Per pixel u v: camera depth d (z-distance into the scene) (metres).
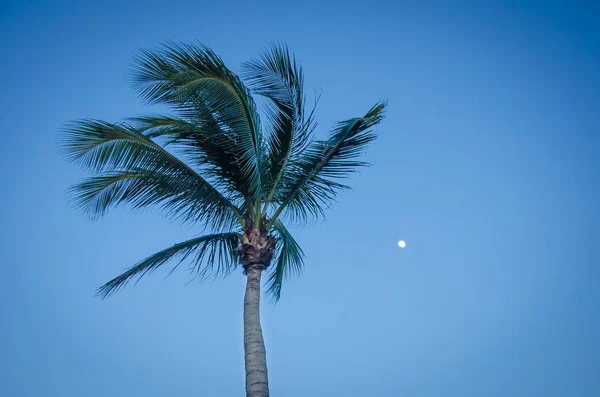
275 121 11.96
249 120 10.98
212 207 11.88
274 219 12.11
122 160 11.01
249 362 9.94
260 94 11.61
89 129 10.62
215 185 11.98
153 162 11.15
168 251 12.33
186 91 10.47
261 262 11.46
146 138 11.03
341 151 12.01
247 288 11.09
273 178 12.16
